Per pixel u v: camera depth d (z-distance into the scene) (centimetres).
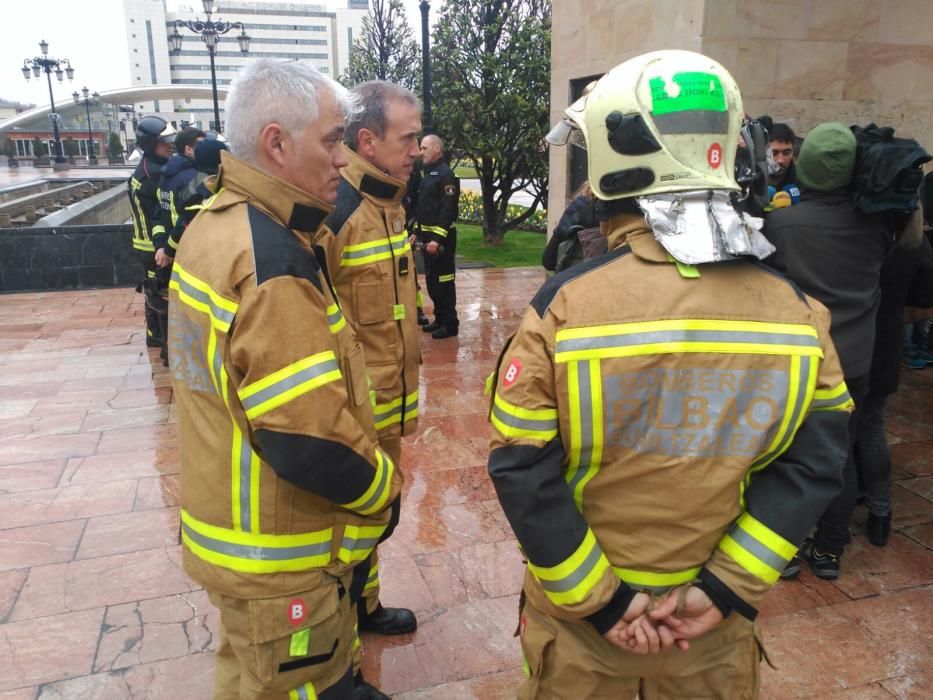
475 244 1362
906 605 288
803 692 241
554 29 788
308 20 12031
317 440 138
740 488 131
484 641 269
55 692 243
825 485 129
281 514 150
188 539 160
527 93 1238
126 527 352
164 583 306
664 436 126
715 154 127
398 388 244
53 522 356
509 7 1271
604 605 130
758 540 129
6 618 281
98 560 323
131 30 12825
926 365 578
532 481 125
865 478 328
